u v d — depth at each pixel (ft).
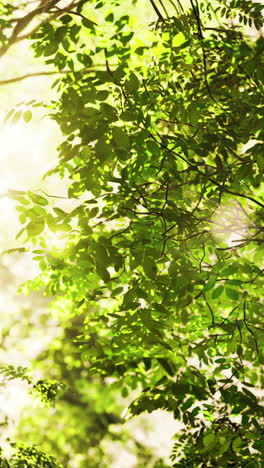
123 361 15.46
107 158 13.41
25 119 14.25
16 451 19.19
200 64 16.14
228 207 16.75
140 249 13.84
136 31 15.10
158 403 14.24
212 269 13.97
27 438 31.60
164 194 14.85
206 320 16.79
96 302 18.69
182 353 17.20
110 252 13.62
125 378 17.38
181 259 14.07
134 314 14.62
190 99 14.93
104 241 13.70
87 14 18.61
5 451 19.16
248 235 16.03
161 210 14.30
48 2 18.97
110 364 15.34
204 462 17.39
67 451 40.96
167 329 17.30
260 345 15.21
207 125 14.87
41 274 18.71
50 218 13.75
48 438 37.81
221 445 14.17
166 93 15.52
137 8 19.95
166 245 14.56
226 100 15.26
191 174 16.71
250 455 14.33
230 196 15.83
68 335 32.30
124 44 13.66
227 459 15.11
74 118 13.65
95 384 33.50
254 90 14.93
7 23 17.44
